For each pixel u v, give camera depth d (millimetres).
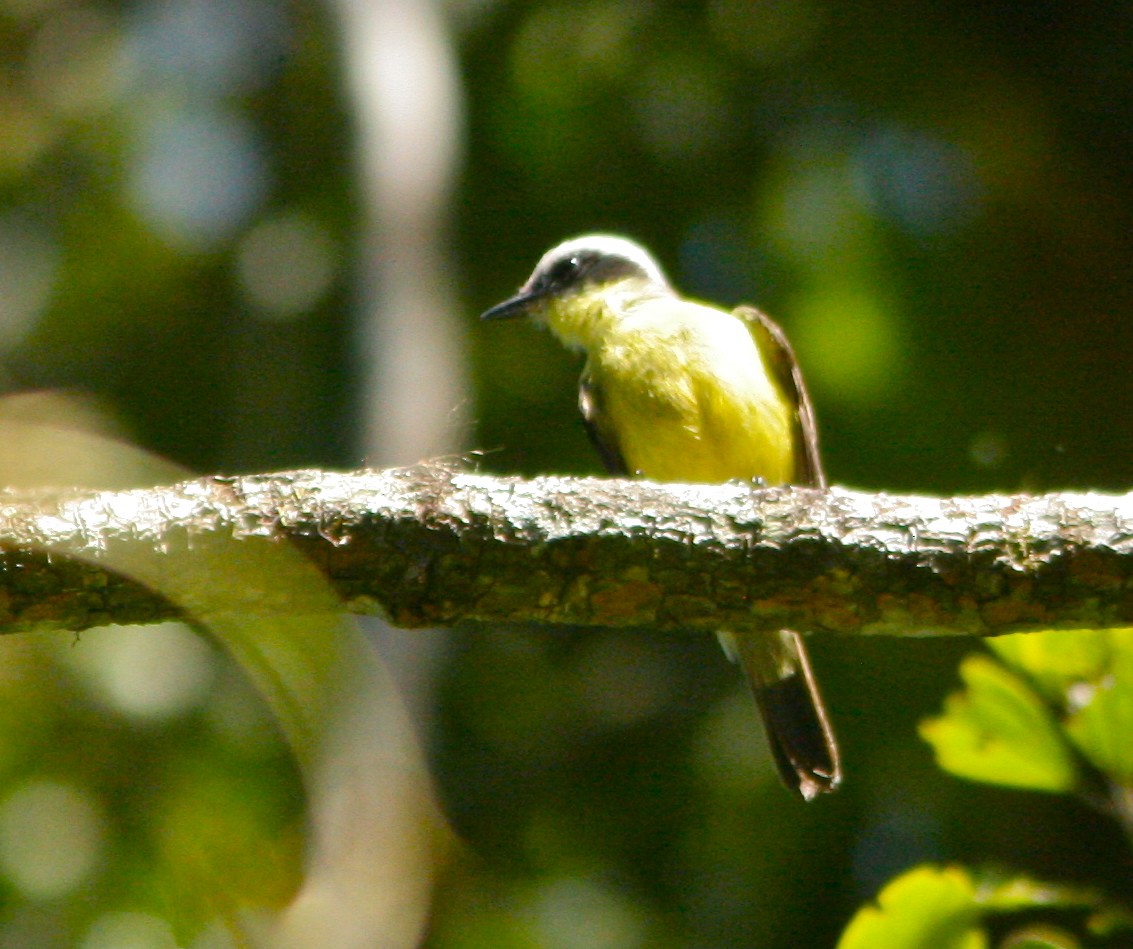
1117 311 12844
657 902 11469
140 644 10391
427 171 12102
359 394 11320
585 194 13352
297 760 9484
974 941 6008
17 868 9500
